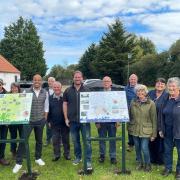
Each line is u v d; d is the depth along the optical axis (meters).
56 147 3.57
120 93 3.13
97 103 3.10
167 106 3.00
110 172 3.17
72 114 3.35
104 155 3.48
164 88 3.26
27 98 3.13
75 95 3.35
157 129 3.13
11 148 3.66
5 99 3.14
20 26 27.83
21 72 27.02
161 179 2.95
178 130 2.90
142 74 20.33
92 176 3.06
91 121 3.05
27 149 3.07
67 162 3.52
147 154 3.16
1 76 19.48
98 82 9.85
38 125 3.36
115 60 23.12
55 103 3.54
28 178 3.02
